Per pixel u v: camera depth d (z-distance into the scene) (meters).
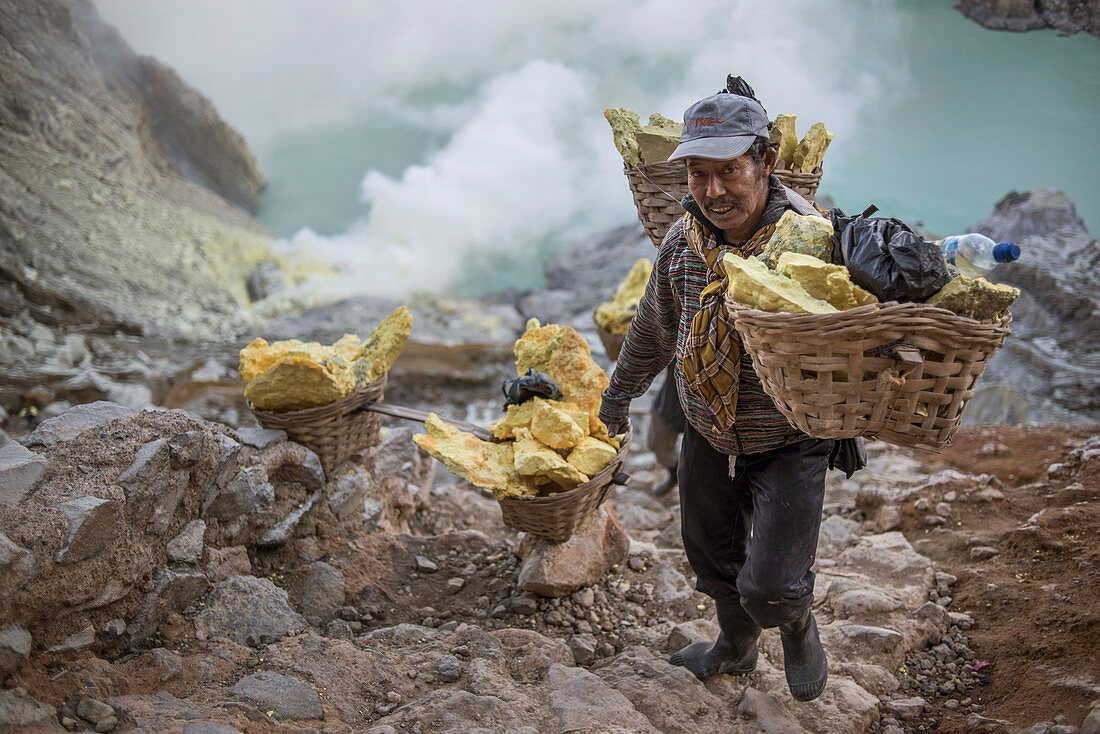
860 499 4.46
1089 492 3.86
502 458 3.45
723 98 2.12
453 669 2.70
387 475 4.25
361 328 13.77
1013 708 2.65
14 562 2.17
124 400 8.77
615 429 2.95
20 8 16.27
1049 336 11.38
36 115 15.21
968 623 3.14
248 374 3.70
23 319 10.95
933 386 1.84
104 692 2.29
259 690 2.41
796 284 1.90
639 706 2.65
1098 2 15.12
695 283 2.34
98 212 14.48
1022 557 3.44
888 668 2.96
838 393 1.86
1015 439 5.54
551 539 3.49
